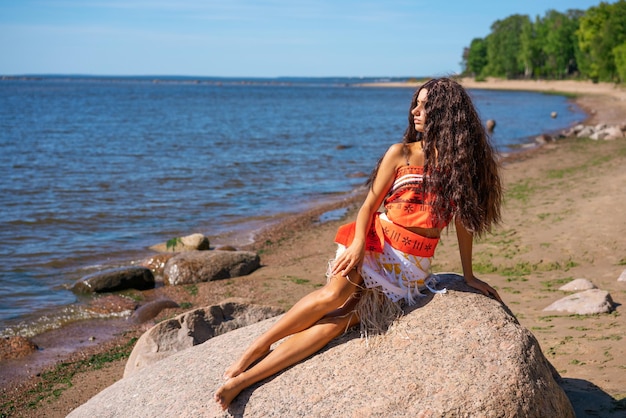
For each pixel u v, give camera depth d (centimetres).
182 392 418
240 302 741
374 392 367
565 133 3838
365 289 411
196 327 702
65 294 1134
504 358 372
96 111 6450
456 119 396
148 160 2805
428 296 421
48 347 910
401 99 10956
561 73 12938
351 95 13000
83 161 2739
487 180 413
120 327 991
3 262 1304
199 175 2419
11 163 2627
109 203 1888
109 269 1189
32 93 11500
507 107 6919
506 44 14762
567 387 555
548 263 1060
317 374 389
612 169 2031
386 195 415
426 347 384
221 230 1609
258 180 2350
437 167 399
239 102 9094
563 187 1748
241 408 387
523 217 1365
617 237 1135
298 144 3566
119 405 438
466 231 424
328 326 405
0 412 720
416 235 408
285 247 1436
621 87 9219
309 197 2050
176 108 7281
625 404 506
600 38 9269
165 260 1282
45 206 1816
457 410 350
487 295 432
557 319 776
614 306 809
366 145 3550
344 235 417
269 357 400
